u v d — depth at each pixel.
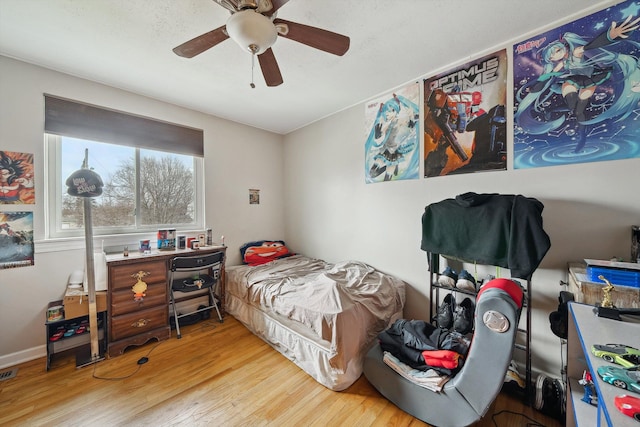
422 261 2.22
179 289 2.39
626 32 1.33
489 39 1.70
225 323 2.59
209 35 1.27
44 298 1.95
